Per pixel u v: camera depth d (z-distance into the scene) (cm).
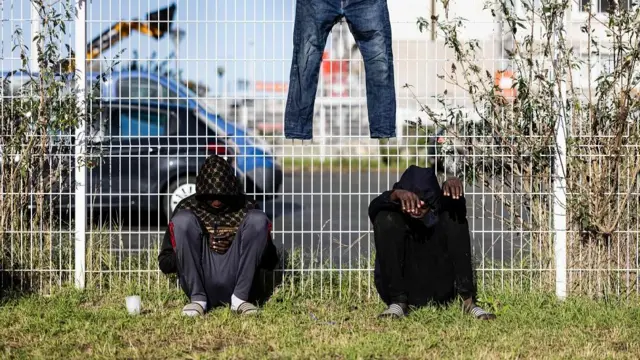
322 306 626
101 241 660
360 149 755
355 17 648
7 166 645
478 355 495
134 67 687
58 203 655
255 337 540
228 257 605
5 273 645
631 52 614
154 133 780
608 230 634
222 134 793
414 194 574
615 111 636
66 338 530
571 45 639
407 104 675
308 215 1209
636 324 576
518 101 645
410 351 505
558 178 641
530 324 574
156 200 825
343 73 734
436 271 605
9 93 646
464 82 657
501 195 655
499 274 655
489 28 680
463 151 657
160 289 646
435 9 709
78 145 645
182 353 504
